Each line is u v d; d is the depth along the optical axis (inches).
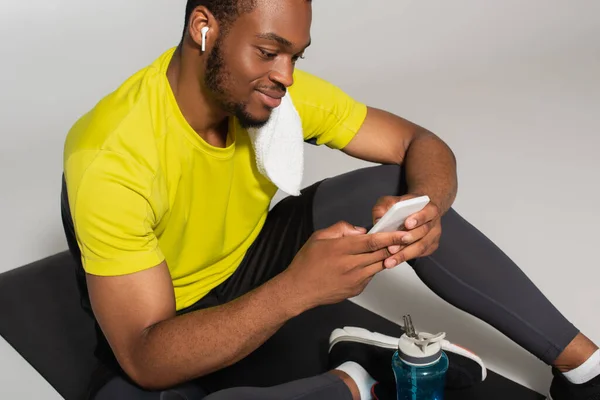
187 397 56.2
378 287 82.1
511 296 60.4
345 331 66.7
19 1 136.9
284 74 49.6
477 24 146.3
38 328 77.5
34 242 91.6
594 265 83.2
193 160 56.1
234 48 49.1
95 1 140.3
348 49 141.8
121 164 51.0
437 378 57.9
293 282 51.0
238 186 61.7
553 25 144.9
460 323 75.9
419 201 49.6
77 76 128.8
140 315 51.3
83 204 50.4
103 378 58.2
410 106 123.8
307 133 66.2
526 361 70.7
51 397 68.5
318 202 65.6
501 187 99.4
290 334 74.9
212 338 50.4
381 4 149.8
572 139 110.0
